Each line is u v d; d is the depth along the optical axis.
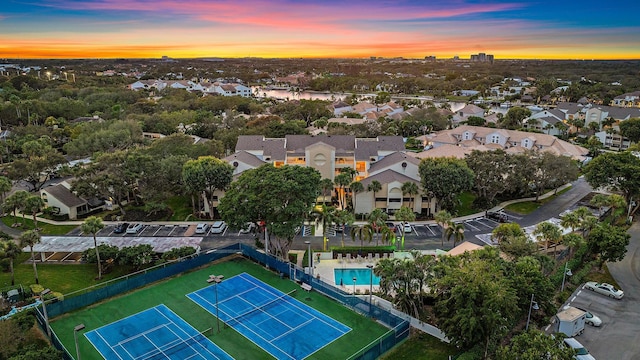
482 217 106.06
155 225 101.06
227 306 67.25
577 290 72.31
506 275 58.94
